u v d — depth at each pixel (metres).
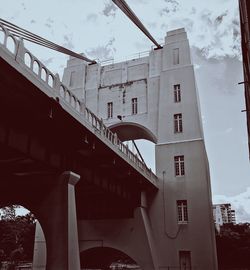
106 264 45.69
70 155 23.00
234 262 59.03
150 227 38.69
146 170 36.56
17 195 22.61
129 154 31.75
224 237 62.09
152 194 40.62
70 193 21.31
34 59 16.36
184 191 39.44
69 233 20.08
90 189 29.03
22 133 18.11
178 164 41.22
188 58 46.19
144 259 35.78
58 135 20.69
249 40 17.34
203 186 38.84
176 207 39.09
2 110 16.59
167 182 40.53
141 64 49.00
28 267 51.84
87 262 42.50
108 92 48.62
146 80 47.38
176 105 43.84
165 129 43.16
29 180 22.48
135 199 37.53
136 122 45.25
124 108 46.88
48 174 22.00
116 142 27.38
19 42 15.07
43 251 33.22
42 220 21.11
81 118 20.41
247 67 23.08
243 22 18.09
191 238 37.12
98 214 39.16
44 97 16.75
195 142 41.12
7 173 22.20
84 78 50.62
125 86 48.22
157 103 45.41
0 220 62.12
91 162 26.23
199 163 40.00
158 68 47.69
